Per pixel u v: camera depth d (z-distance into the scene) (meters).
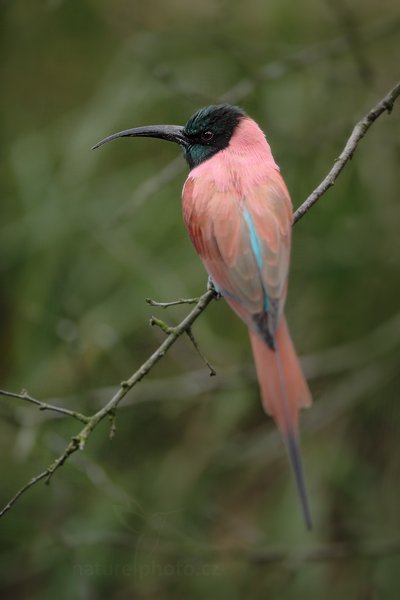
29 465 13.15
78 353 13.12
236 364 13.62
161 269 13.12
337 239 13.22
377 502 13.24
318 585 12.87
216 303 13.43
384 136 12.98
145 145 13.52
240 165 9.12
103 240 13.07
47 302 13.30
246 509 13.70
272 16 13.55
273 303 8.20
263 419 14.40
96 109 13.46
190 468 13.48
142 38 13.53
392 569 12.71
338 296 13.53
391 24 12.71
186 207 9.09
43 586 13.40
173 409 13.86
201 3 14.09
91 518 12.83
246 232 8.55
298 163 12.76
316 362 13.29
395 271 13.51
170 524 12.50
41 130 14.16
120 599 13.48
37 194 13.42
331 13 13.41
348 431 13.58
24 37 14.25
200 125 9.74
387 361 13.31
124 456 13.77
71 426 12.85
